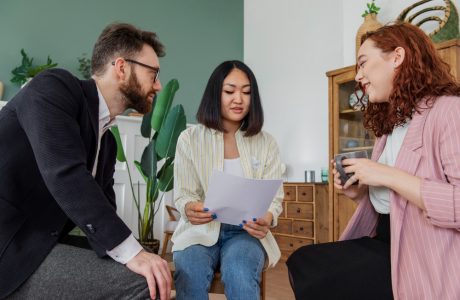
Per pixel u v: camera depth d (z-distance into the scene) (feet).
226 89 4.92
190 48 16.62
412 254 3.01
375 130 3.94
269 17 15.66
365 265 3.27
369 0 10.46
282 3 15.07
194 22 16.83
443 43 7.60
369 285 3.12
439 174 3.01
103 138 4.08
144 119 9.43
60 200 2.91
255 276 3.98
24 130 3.22
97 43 3.86
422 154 3.10
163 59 15.93
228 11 17.83
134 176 11.92
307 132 13.57
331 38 13.01
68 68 13.87
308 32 13.85
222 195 3.93
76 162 3.00
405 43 3.37
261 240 4.55
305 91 13.78
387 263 3.23
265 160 5.11
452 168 2.85
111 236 2.93
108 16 14.76
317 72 13.41
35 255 3.05
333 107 10.29
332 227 9.90
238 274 3.89
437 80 3.25
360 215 4.02
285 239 12.28
